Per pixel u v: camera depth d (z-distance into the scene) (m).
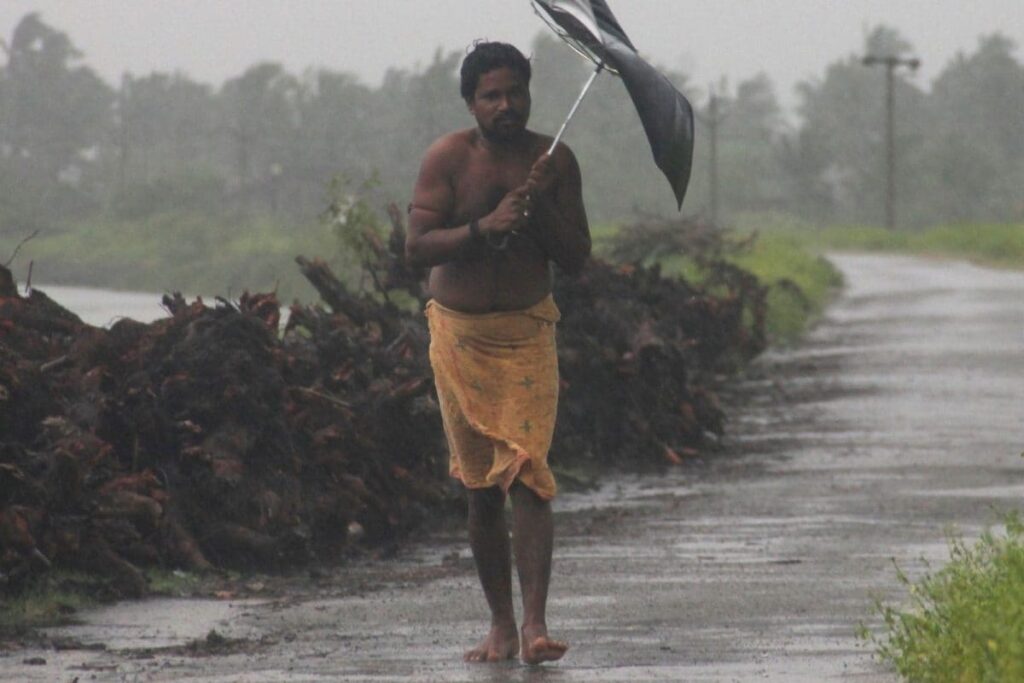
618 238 97.75
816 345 65.25
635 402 34.81
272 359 24.69
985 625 14.38
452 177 17.14
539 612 16.80
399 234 33.38
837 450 36.38
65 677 16.55
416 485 26.00
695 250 96.50
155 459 23.70
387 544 25.67
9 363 22.44
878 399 46.34
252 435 23.80
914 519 26.81
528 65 17.27
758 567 22.75
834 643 17.61
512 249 17.11
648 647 17.61
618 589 21.23
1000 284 109.62
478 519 17.36
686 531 26.27
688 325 47.75
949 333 67.88
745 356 54.19
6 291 25.69
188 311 25.23
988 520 26.47
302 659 17.36
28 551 20.42
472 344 17.17
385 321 32.06
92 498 21.50
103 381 24.27
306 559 24.05
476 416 17.11
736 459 35.59
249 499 23.48
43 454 21.36
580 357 34.00
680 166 16.98
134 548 22.36
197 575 22.75
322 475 24.81
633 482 32.62
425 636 18.62
